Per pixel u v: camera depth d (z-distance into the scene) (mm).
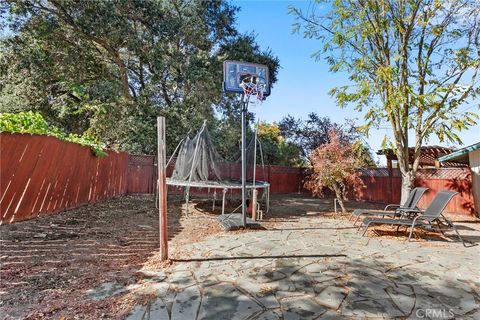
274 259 3969
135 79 15500
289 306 2641
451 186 9305
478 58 6777
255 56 15422
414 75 7344
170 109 13398
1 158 4773
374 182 12414
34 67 11531
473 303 2783
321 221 7254
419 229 6234
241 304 2660
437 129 7004
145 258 3883
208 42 15352
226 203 10344
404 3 6746
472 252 4480
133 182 11953
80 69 12734
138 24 13352
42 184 5867
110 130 12812
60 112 12383
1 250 3838
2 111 11648
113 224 5863
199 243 4754
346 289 3037
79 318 2342
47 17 11305
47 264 3473
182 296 2793
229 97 15414
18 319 2279
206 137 8445
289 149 19766
